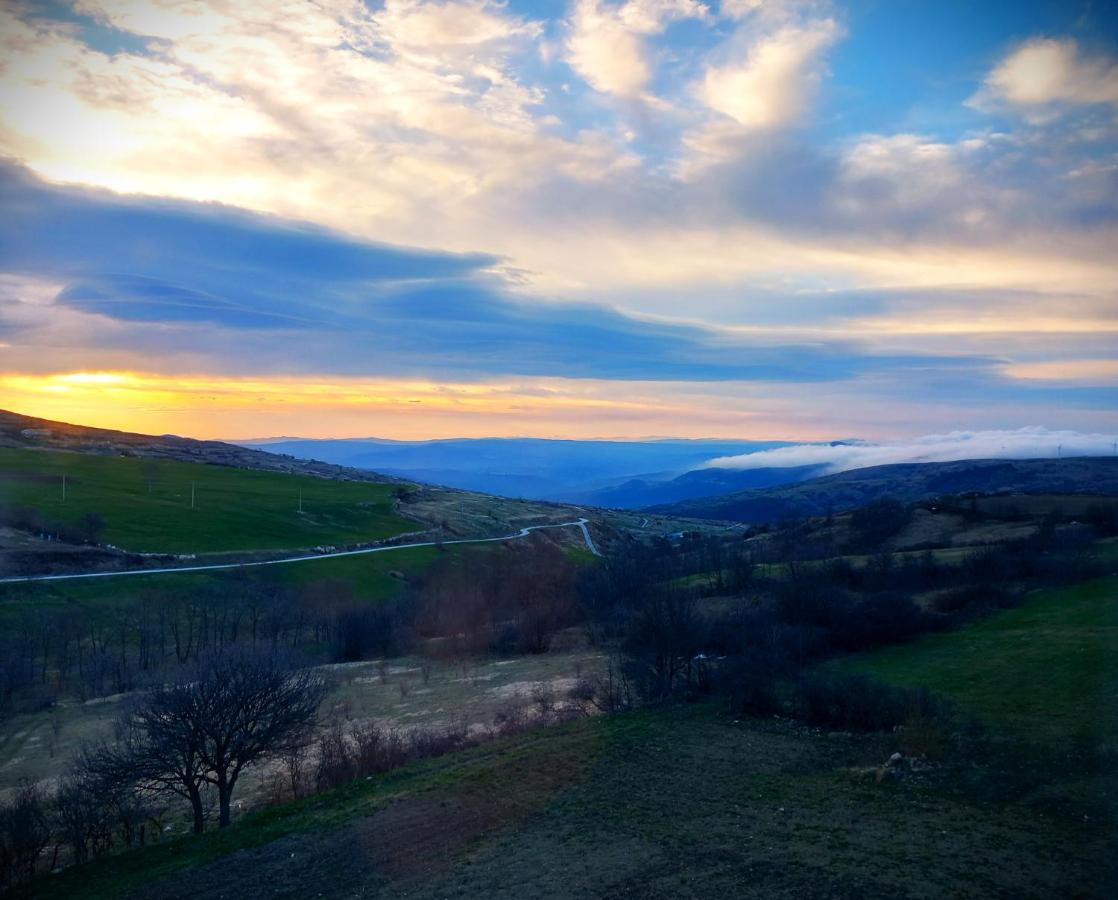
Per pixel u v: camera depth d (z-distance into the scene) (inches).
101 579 3976.4
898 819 893.2
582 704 1787.6
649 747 1278.3
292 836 1070.4
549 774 1185.4
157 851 1112.8
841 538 4126.5
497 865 877.2
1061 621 1813.5
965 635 1838.1
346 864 946.1
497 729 1653.5
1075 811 864.9
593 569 3769.7
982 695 1376.7
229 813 1326.3
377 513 7440.9
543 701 1822.1
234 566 4601.4
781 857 812.0
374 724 1995.6
